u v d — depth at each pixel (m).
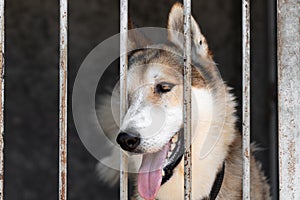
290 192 3.44
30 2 10.99
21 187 9.71
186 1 3.31
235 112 4.77
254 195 4.82
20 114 10.44
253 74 9.30
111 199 9.49
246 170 3.38
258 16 9.49
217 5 10.24
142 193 4.30
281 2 3.43
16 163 9.95
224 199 4.70
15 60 10.78
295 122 3.43
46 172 9.95
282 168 3.45
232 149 4.72
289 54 3.43
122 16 3.35
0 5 3.35
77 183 9.58
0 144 3.33
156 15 10.59
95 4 10.84
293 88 3.43
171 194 4.65
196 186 4.67
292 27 3.42
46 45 10.91
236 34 10.13
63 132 3.37
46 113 10.52
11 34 10.87
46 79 10.76
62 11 3.34
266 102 9.20
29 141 10.23
